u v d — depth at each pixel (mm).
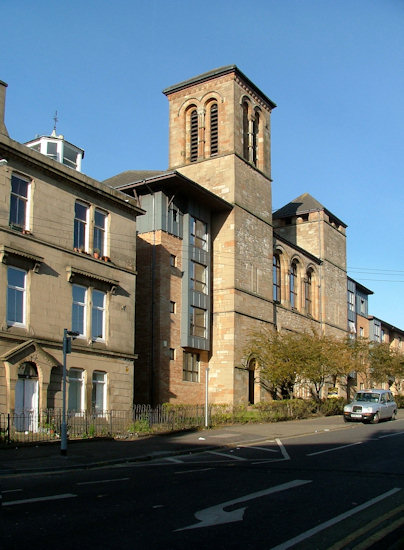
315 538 8633
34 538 8258
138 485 12977
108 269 27781
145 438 24000
